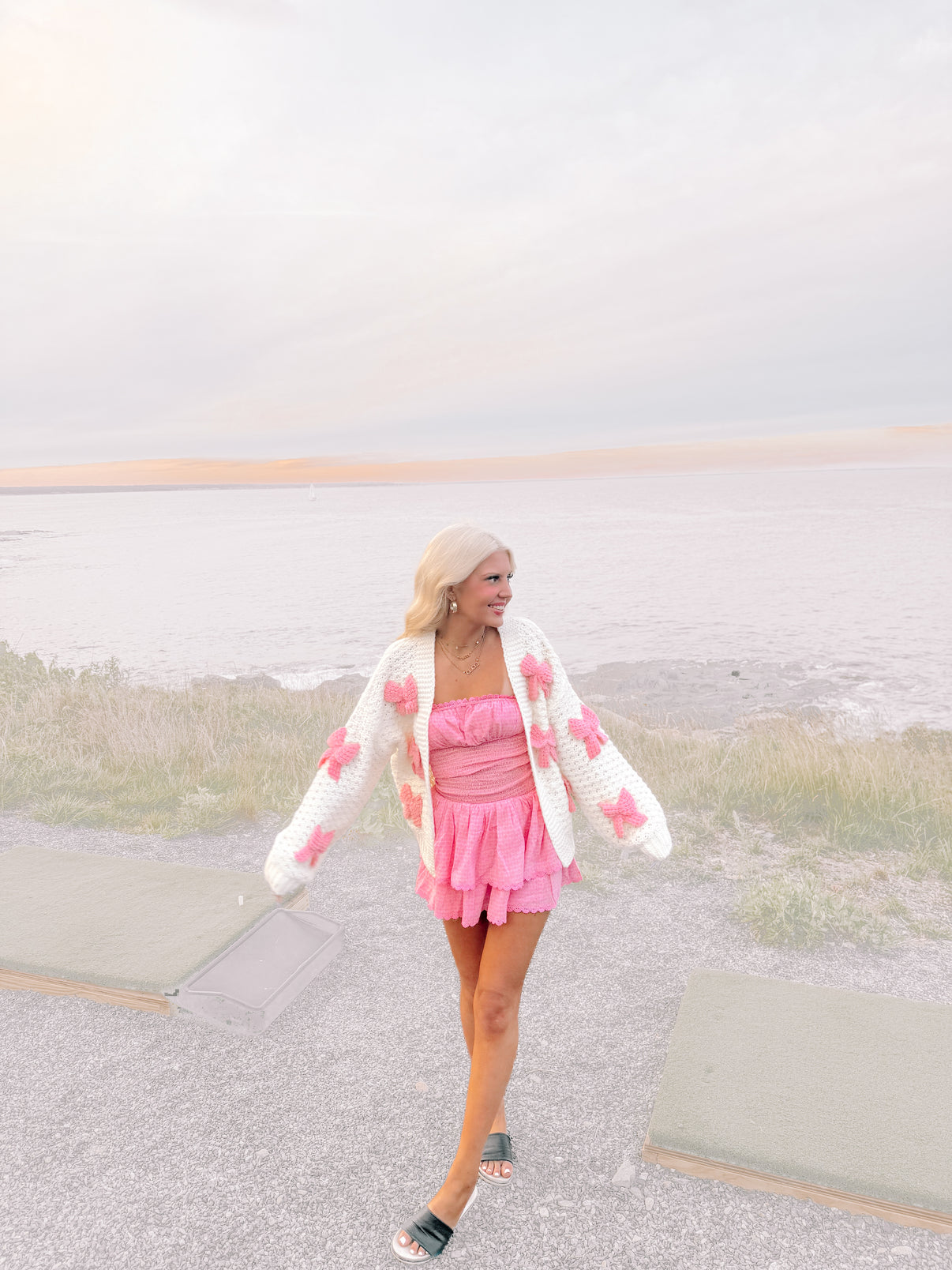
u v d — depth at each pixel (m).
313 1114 2.77
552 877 2.37
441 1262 2.19
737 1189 2.43
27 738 7.70
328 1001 3.46
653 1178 2.48
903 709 15.75
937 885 4.60
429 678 2.37
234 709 9.07
